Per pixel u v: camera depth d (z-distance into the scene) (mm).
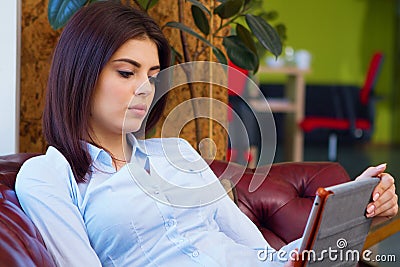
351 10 10055
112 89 1521
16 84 2316
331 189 1281
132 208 1482
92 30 1513
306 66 7309
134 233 1483
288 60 7273
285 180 2107
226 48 2377
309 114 9664
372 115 8078
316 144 9664
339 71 10102
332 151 8227
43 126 1587
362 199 1429
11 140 2316
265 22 2320
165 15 2523
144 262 1488
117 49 1510
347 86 9664
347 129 7738
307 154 8594
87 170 1525
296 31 9984
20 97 2443
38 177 1451
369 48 10156
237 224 1690
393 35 10141
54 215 1416
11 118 2311
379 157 8523
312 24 10000
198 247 1529
